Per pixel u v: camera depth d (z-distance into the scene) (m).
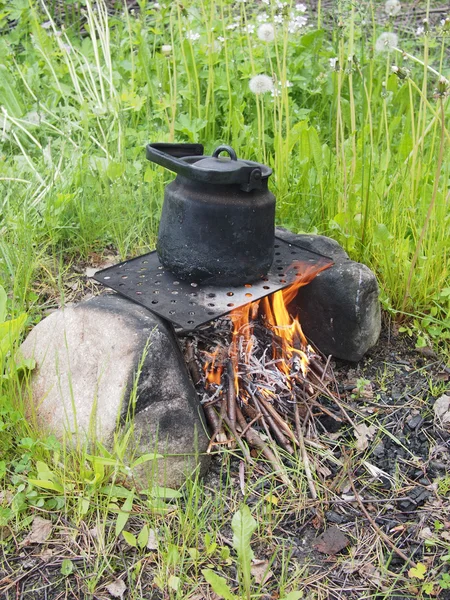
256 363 1.14
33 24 2.02
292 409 1.12
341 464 1.05
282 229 1.32
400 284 1.31
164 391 0.97
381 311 1.32
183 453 0.98
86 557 0.89
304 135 1.46
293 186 1.52
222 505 0.96
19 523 0.92
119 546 0.90
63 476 0.94
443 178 1.40
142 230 1.50
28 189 1.48
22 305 1.24
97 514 0.92
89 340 1.01
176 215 1.02
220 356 1.13
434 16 2.55
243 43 2.04
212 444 1.03
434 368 1.24
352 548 0.93
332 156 1.57
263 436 1.07
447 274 1.32
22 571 0.88
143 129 1.82
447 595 0.87
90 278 1.37
